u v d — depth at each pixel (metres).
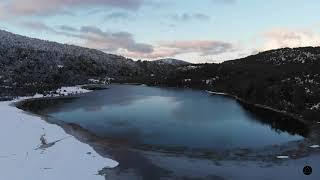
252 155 50.47
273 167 45.19
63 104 108.50
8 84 173.25
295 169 44.41
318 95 89.56
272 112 89.75
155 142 57.28
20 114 84.62
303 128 68.81
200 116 83.44
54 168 42.34
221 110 94.06
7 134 58.88
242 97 122.19
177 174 42.56
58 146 52.28
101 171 42.47
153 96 136.00
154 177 41.44
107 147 53.91
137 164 45.84
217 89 160.00
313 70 128.25
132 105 104.75
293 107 88.38
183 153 51.22
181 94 145.25
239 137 61.25
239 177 41.72
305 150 52.78
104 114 86.06
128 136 61.28
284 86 103.62
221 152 51.91
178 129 67.62
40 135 58.94
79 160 45.91
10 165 42.75
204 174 42.69
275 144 56.28
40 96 135.38
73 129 66.94
